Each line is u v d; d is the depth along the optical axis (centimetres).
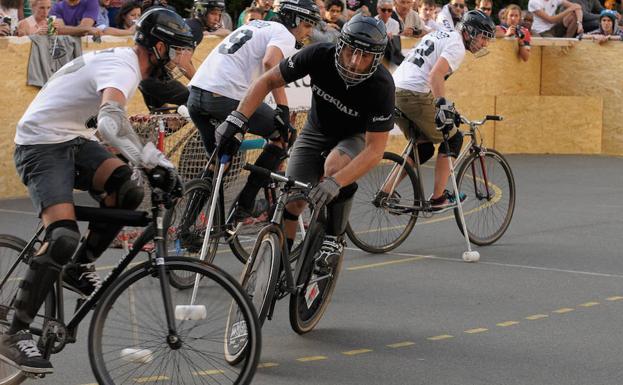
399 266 1362
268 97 2022
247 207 1221
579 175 2327
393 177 1425
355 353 962
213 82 1252
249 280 902
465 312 1123
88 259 842
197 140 1288
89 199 1842
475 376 896
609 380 891
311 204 958
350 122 1018
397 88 1427
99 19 2088
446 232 1614
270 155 1234
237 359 859
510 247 1502
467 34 1445
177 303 866
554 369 920
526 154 2736
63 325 807
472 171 1493
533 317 1105
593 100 2766
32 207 1794
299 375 892
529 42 2756
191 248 1187
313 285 1015
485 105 2698
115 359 789
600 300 1187
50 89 824
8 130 1897
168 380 829
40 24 1952
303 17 1315
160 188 771
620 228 1666
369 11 2411
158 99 1356
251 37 1273
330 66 982
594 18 2927
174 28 810
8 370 822
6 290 850
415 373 904
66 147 823
